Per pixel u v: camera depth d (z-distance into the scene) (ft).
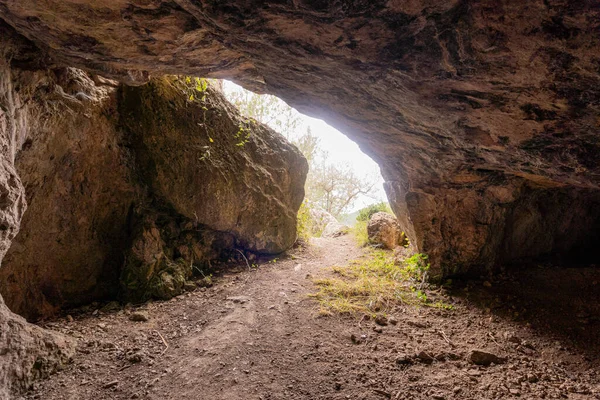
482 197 13.70
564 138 7.61
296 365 9.08
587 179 8.68
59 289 11.71
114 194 12.96
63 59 9.09
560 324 11.25
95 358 9.21
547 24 5.07
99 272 12.78
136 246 12.98
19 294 10.64
